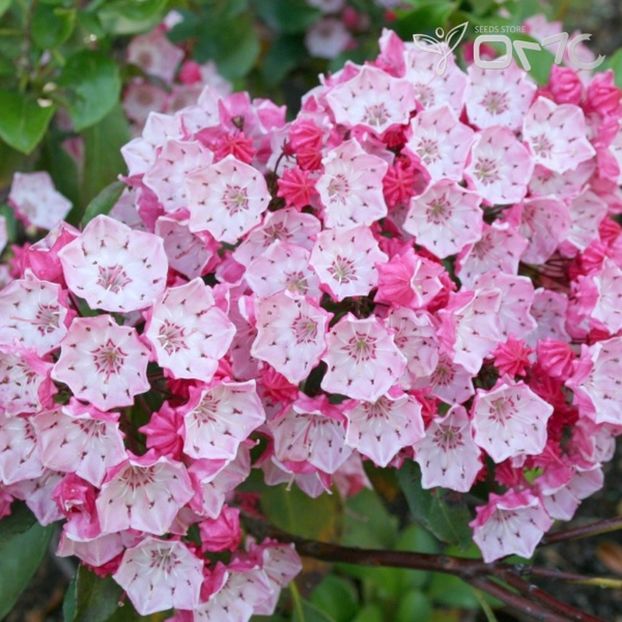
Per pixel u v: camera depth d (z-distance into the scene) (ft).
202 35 1.87
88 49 1.51
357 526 1.67
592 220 1.34
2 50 1.56
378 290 1.16
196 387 1.12
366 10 1.92
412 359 1.18
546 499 1.26
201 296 1.14
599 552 1.92
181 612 1.21
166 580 1.18
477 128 1.29
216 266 1.22
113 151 1.56
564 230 1.29
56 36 1.51
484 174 1.26
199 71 1.79
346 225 1.20
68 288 1.16
